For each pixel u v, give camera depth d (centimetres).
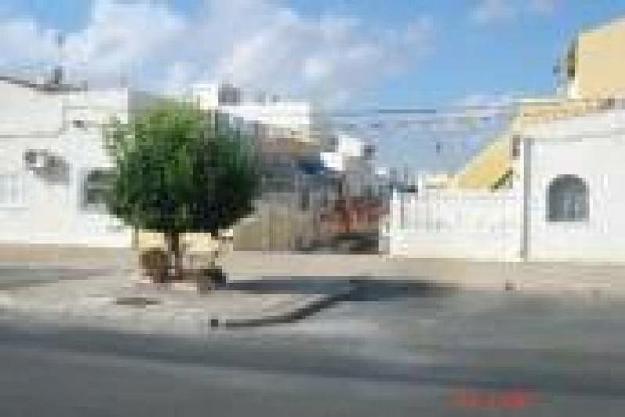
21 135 3809
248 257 3272
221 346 1508
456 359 1398
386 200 4797
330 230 4388
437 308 2092
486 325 1816
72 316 1881
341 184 5172
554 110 3525
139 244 2894
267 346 1516
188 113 2203
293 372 1259
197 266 2339
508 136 4119
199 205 2164
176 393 1101
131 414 984
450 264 3100
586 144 3209
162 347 1484
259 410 1012
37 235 3794
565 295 2373
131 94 3659
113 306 1942
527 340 1616
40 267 2883
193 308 1920
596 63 4106
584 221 3216
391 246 3419
